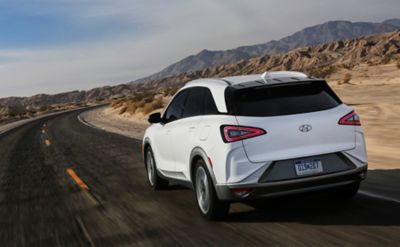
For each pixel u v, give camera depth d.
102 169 11.39
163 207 6.88
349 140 5.37
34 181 10.41
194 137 5.89
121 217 6.51
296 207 6.05
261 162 5.12
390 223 5.01
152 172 8.23
